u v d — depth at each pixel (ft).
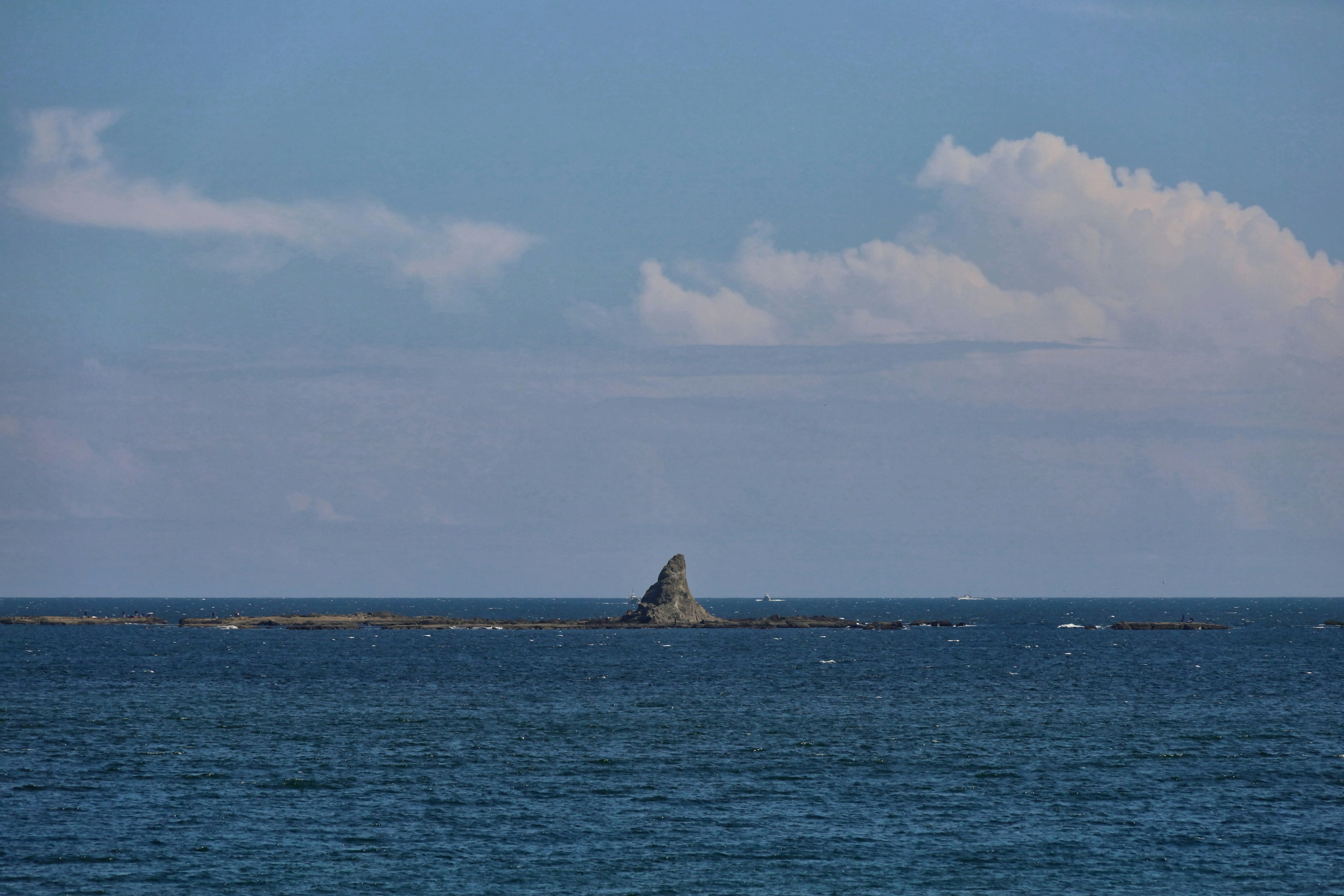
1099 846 515.50
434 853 501.15
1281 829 546.67
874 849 510.17
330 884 458.50
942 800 605.73
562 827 545.44
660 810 580.71
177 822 550.77
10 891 446.60
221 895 444.14
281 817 561.84
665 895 447.42
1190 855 502.38
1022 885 460.96
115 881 460.14
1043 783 647.97
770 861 491.31
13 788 623.77
